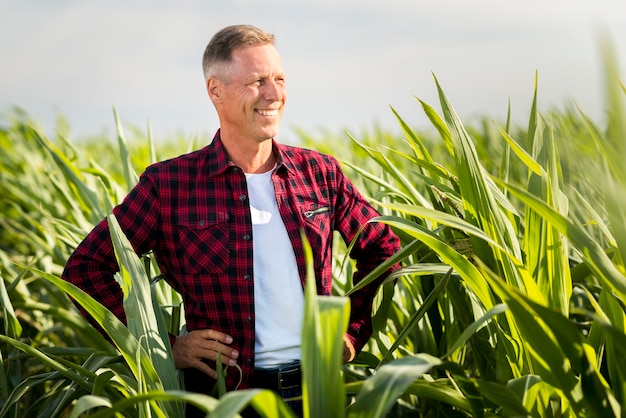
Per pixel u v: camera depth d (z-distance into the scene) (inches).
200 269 93.1
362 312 103.3
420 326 113.0
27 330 154.6
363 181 140.2
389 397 58.7
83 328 132.6
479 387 66.2
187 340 93.0
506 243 83.1
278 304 93.4
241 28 95.7
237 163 96.7
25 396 111.5
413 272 89.0
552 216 66.3
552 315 62.9
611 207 65.7
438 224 109.7
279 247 94.5
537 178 85.0
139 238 94.5
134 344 78.5
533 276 78.8
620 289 64.7
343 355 99.8
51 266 155.3
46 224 187.5
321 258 96.5
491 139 203.8
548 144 87.6
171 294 126.1
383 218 80.7
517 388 69.0
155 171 95.2
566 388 67.9
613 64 54.7
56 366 85.7
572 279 90.4
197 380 95.0
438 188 98.7
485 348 96.5
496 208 83.2
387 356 87.1
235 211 94.3
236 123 94.7
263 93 93.3
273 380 92.6
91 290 94.8
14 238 223.8
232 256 93.0
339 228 102.7
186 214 93.9
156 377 78.8
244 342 92.7
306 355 59.4
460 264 78.4
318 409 60.2
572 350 64.9
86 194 142.3
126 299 83.4
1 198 238.8
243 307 92.6
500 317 81.7
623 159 61.6
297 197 97.0
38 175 227.3
